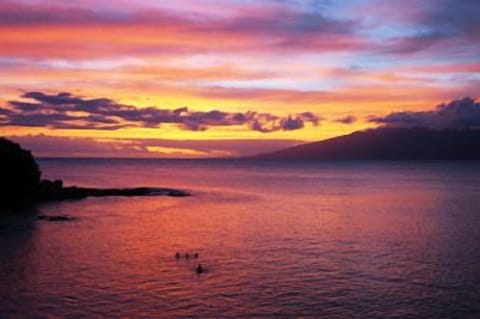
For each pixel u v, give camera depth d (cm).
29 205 9944
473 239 6362
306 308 3631
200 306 3659
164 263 4912
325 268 4759
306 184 18488
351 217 8619
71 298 3809
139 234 6612
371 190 15288
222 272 4581
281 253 5434
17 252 5359
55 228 7012
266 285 4175
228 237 6438
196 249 5619
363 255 5356
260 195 13312
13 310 3553
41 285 4125
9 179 9956
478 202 11338
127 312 3528
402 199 12150
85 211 9162
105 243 5925
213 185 17888
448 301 3806
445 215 8931
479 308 3662
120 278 4350
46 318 3409
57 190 11494
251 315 3491
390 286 4172
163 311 3553
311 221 8062
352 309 3622
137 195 12575
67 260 5003
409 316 3500
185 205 10519
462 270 4709
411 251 5575
